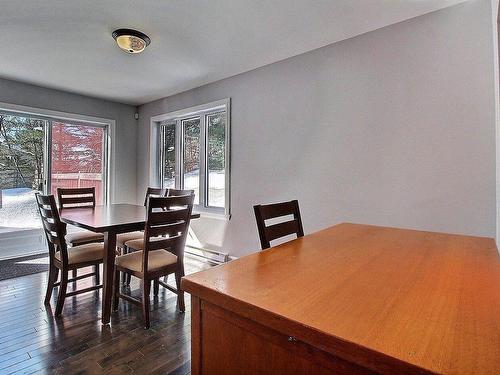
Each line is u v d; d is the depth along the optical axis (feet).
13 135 12.33
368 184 7.89
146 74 11.12
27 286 9.06
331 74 8.57
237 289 2.52
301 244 4.19
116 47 8.79
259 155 10.41
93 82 12.05
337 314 2.05
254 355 2.26
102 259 7.79
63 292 7.20
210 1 6.52
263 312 2.13
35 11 6.92
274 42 8.45
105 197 15.15
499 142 5.32
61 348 5.82
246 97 10.78
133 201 15.92
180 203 7.21
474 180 6.41
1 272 10.34
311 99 9.02
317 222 8.89
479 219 6.35
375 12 6.93
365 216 7.95
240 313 2.28
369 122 7.86
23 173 12.61
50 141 13.30
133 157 15.89
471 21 6.44
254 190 10.58
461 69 6.55
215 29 7.72
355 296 2.37
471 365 1.48
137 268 6.88
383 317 2.01
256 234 10.58
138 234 9.66
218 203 12.49
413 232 5.08
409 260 3.41
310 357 1.94
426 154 7.01
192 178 13.64
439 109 6.83
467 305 2.20
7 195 12.23
